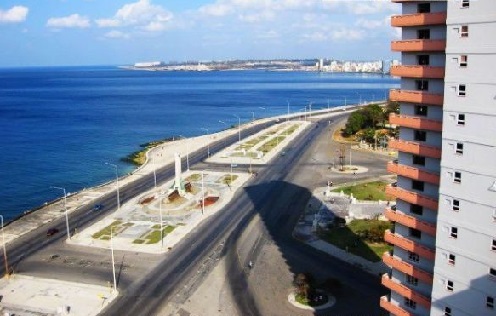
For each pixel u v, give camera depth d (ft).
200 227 526.16
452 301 239.71
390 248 457.68
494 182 215.10
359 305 361.10
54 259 458.09
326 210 568.00
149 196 636.89
